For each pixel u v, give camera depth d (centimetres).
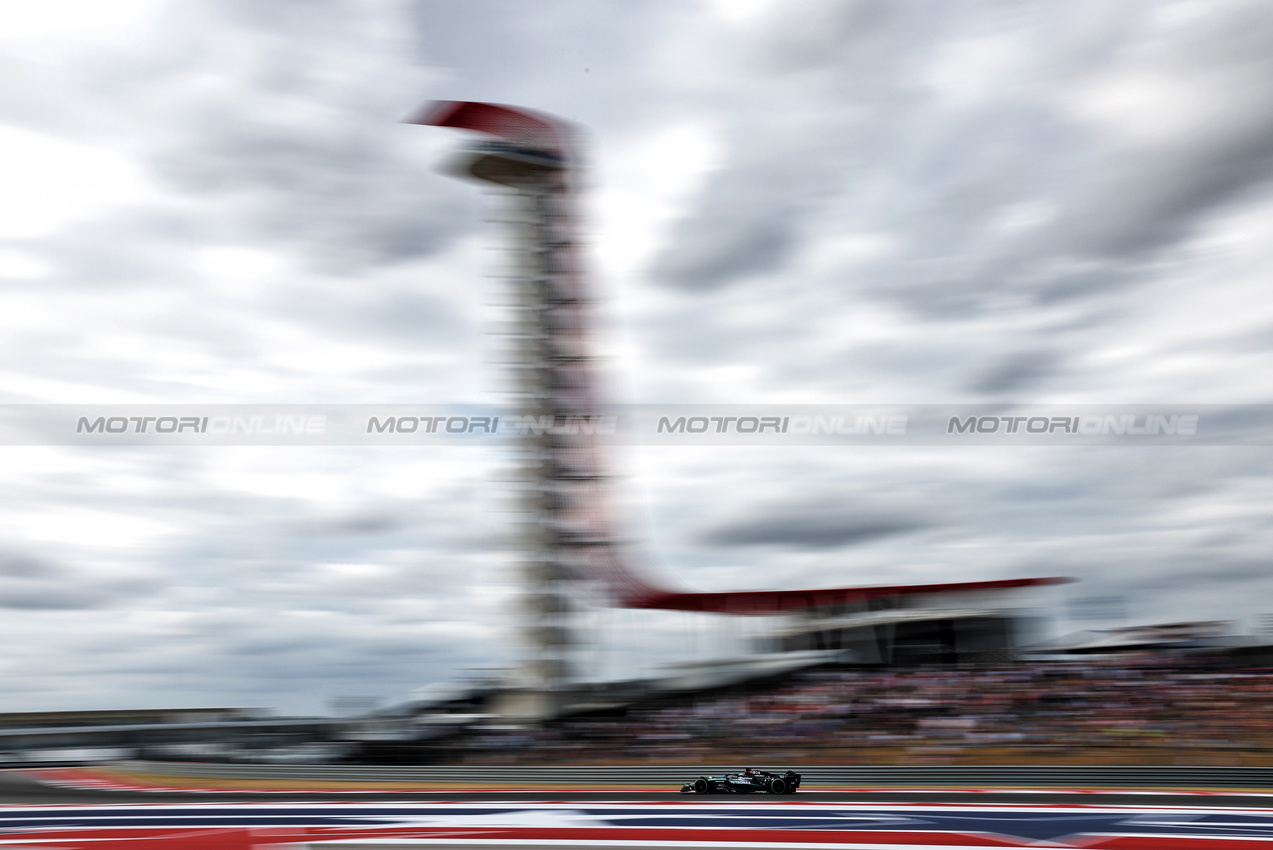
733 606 5941
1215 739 3644
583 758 4281
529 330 6688
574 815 2369
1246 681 4106
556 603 6109
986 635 5403
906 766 3656
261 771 3884
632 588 6306
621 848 1927
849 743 4122
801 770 3631
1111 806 2445
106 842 2109
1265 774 3067
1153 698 4100
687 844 1953
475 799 2727
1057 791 2783
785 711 4597
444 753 4522
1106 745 3716
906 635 5475
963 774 3309
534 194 6962
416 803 2661
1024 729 4009
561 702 5566
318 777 3600
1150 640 4838
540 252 6856
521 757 4381
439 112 6950
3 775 3822
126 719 6950
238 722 6141
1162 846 1906
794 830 2098
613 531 6400
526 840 2027
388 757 4503
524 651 5969
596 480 6450
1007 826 2145
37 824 2402
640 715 4878
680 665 5462
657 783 3195
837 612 5716
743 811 2383
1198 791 2727
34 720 7538
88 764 4384
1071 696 4247
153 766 4212
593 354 6738
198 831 2230
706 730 4500
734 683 5100
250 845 2030
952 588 5600
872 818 2253
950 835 2034
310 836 2125
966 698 4403
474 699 5850
